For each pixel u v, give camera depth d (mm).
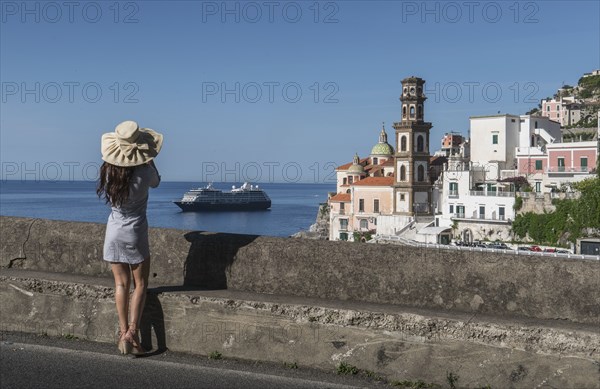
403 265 5543
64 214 141000
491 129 89250
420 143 90312
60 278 6301
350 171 113562
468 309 5312
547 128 92312
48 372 5195
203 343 5695
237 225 143125
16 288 6355
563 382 4711
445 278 5395
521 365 4832
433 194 91000
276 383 5004
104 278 6367
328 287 5734
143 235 5531
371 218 94688
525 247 62375
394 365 5156
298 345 5426
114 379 5051
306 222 152375
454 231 74062
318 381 5078
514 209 69125
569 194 66188
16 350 5711
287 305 5465
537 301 5109
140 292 5602
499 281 5234
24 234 6812
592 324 4906
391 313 5188
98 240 6523
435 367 5051
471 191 74812
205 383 4984
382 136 128375
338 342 5320
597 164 68125
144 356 5633
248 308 5570
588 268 5004
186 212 187625
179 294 5789
